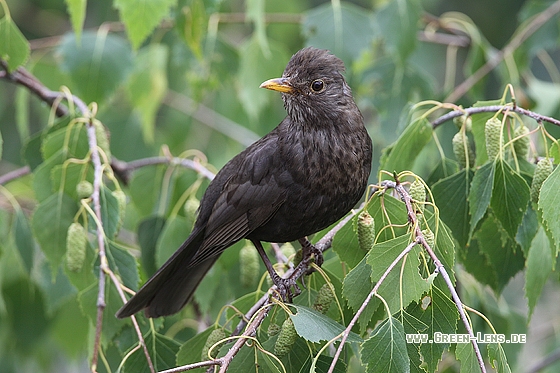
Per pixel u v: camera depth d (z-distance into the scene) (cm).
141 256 1073
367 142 930
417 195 742
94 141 941
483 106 864
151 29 1033
